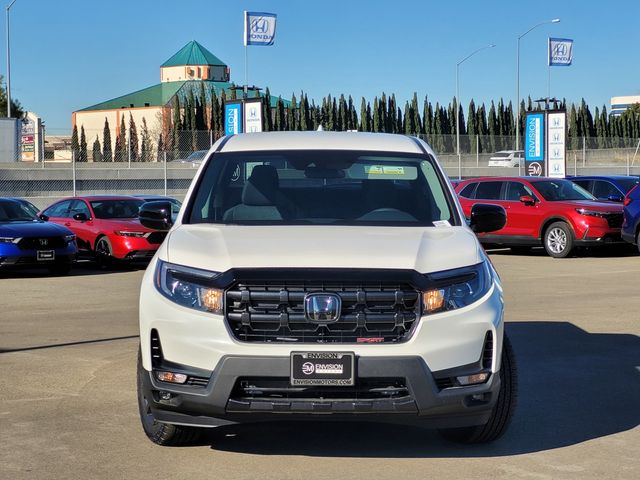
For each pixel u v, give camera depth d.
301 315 4.99
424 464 5.32
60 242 16.78
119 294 13.91
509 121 90.81
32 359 8.49
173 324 5.12
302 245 5.32
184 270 5.21
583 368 8.04
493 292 5.34
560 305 11.91
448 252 5.36
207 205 6.22
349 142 6.80
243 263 5.11
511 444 5.75
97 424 6.23
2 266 16.27
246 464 5.33
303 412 4.97
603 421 6.31
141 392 5.64
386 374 4.95
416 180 6.43
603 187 21.97
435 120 86.00
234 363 4.95
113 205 19.33
